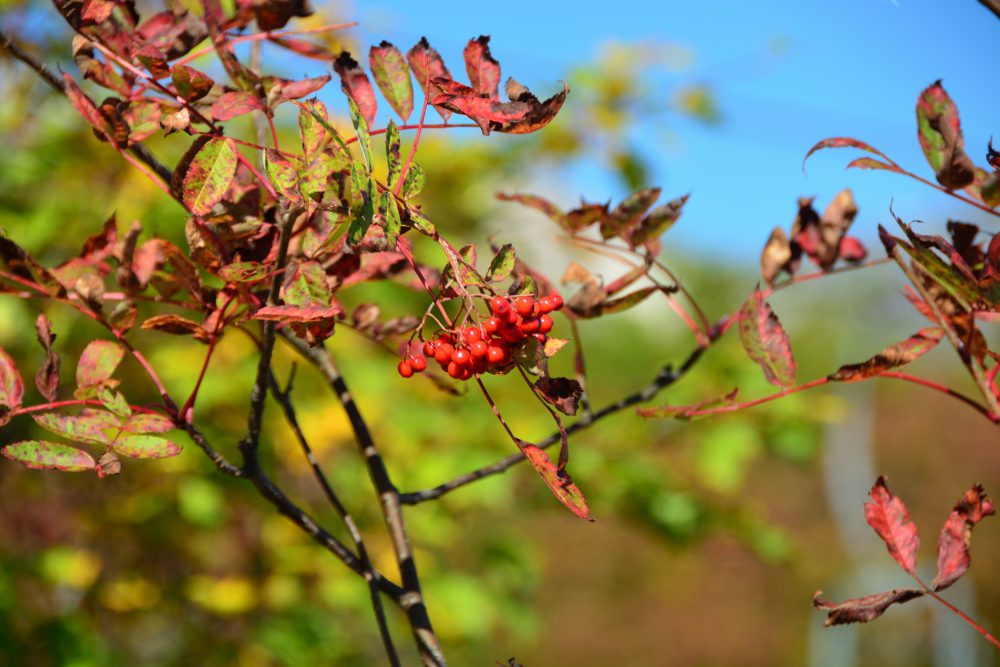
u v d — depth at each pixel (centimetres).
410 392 290
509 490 280
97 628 259
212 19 113
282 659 255
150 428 117
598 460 271
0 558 227
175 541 266
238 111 114
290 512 125
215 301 119
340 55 115
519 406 302
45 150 245
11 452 114
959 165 114
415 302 256
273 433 262
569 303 133
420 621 126
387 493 131
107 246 124
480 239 288
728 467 275
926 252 114
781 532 294
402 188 111
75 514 265
